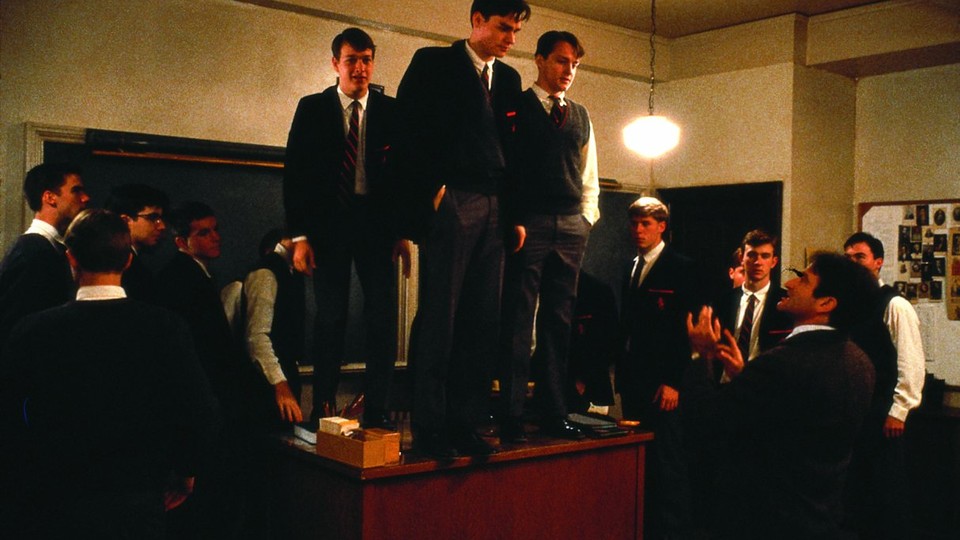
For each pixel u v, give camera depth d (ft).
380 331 10.82
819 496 7.98
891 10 16.24
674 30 18.58
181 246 11.41
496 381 15.20
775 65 17.42
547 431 11.35
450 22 15.67
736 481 8.27
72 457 7.23
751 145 17.79
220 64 13.47
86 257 7.55
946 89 17.15
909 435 15.75
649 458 13.33
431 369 9.66
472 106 9.38
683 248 18.94
